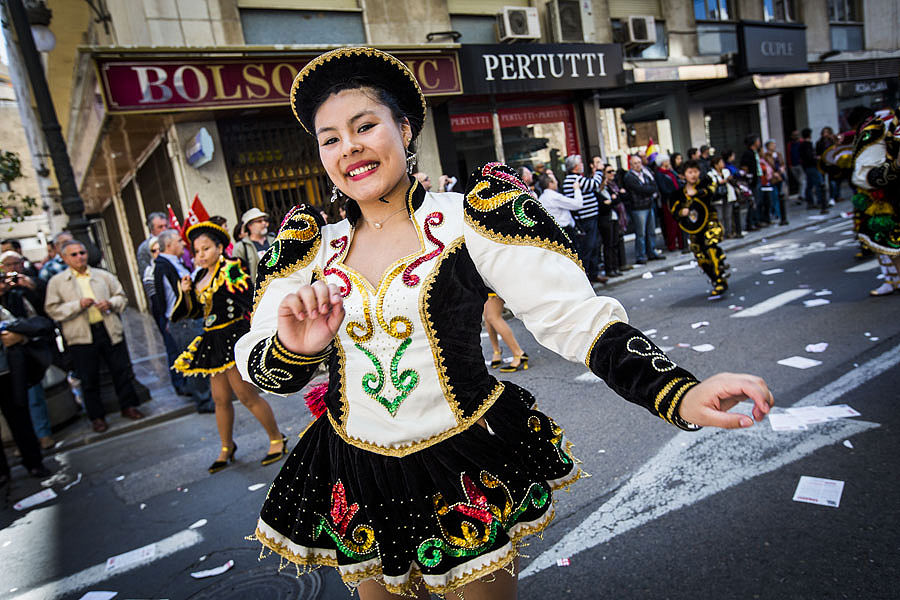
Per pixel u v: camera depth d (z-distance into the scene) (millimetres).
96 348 5922
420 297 1362
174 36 8562
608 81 12398
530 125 12383
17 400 4812
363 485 1411
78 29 10617
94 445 5691
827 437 3346
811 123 17891
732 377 1047
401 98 1466
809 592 2244
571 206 8375
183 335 6098
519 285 1336
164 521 3770
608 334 1249
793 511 2734
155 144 9938
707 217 7145
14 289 5984
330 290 1204
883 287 6074
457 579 1361
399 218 1477
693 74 13297
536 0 12375
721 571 2434
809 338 5168
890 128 5320
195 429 5676
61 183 6336
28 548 3709
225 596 2809
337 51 1374
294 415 5488
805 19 17422
